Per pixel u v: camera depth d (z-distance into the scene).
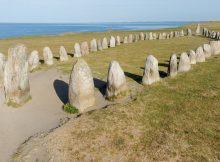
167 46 43.44
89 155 12.38
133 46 44.12
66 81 23.03
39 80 23.59
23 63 18.33
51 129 14.88
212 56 33.62
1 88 21.77
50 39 60.31
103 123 14.85
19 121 16.14
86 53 37.00
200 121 15.35
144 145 13.10
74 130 14.23
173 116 15.88
